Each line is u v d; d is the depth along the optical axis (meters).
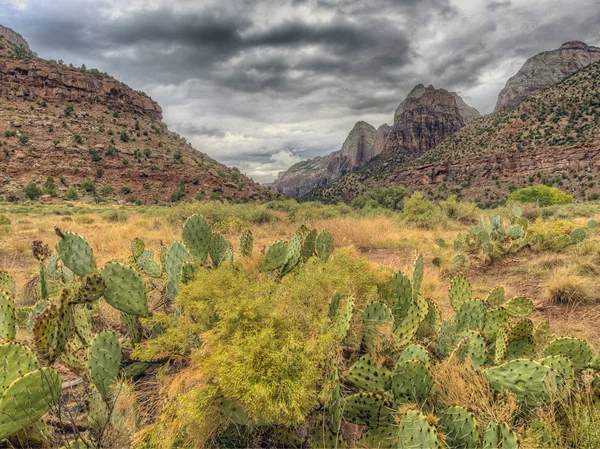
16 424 1.56
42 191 67.19
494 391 1.73
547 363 1.79
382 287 2.39
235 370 1.55
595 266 5.43
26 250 9.06
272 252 2.86
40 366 1.75
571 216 17.44
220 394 1.64
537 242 7.09
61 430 1.87
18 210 33.44
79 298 2.05
